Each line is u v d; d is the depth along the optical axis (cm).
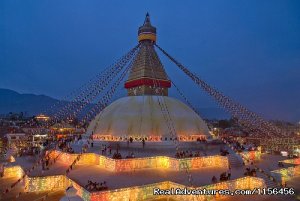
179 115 3419
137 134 3161
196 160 2648
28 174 2433
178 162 2528
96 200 1870
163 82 3831
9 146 5153
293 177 2864
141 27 3925
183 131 3294
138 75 3791
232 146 3284
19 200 2144
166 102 3544
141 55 3862
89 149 3072
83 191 1975
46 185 2359
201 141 3231
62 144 3406
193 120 3484
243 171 2572
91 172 2478
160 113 3347
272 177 2425
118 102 3716
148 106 3409
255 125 3250
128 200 1989
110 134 3300
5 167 2912
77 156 2784
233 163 2795
